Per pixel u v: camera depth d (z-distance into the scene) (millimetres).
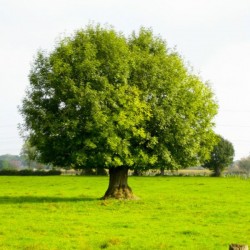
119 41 54312
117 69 52406
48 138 53125
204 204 56469
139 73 54562
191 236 33906
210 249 29328
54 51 54719
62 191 79438
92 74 51875
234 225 39375
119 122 50344
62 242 30500
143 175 165875
